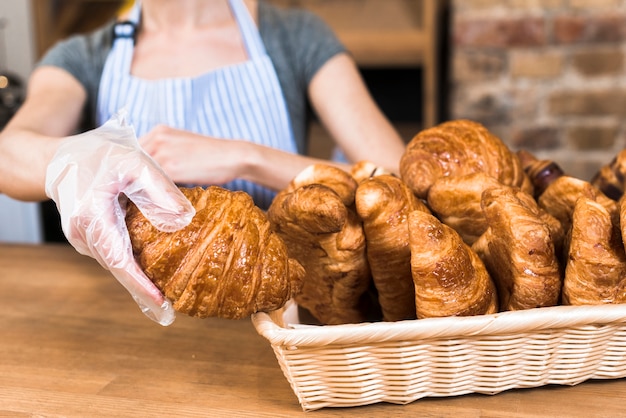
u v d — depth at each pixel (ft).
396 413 2.12
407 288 2.32
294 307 2.55
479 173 2.37
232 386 2.31
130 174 2.07
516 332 2.05
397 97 7.70
